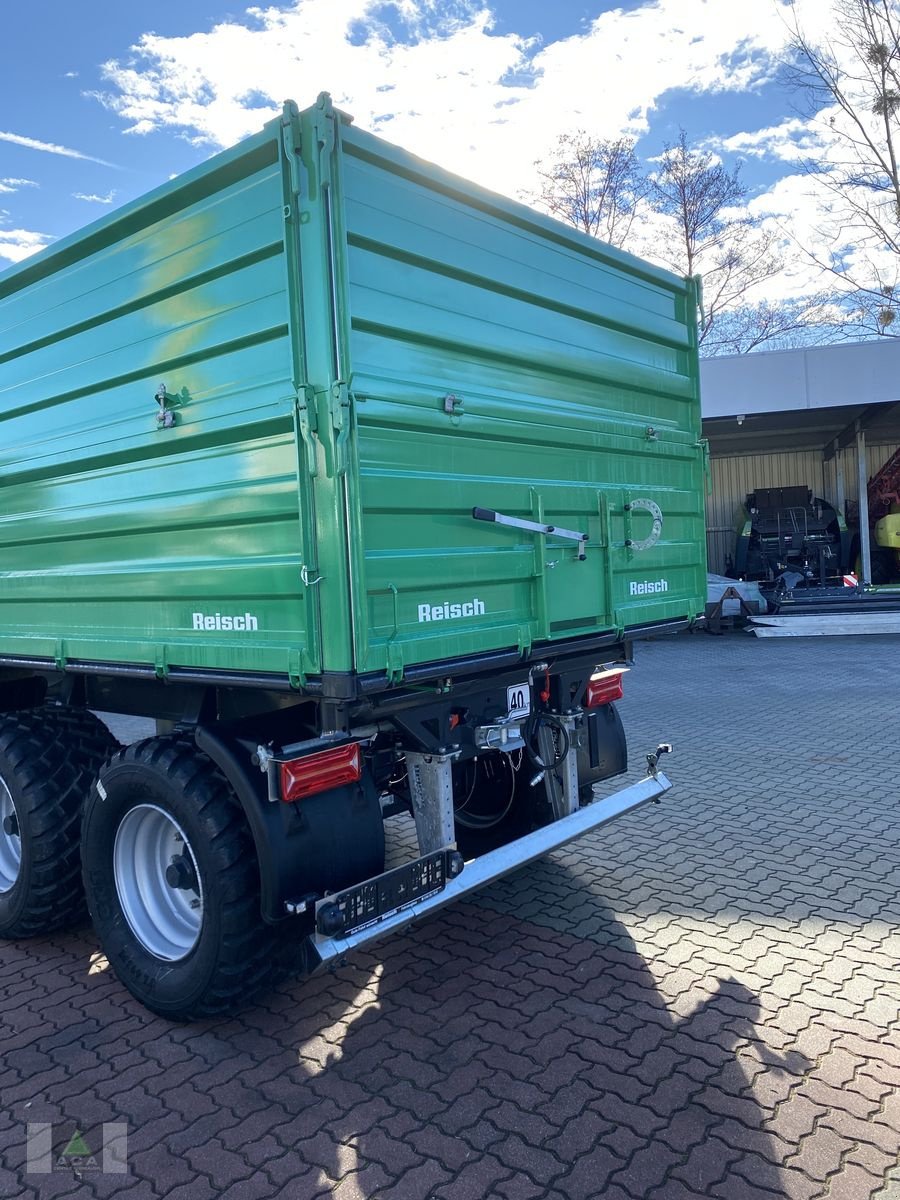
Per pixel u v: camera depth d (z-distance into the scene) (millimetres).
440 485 2965
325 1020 3174
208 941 2928
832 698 8695
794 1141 2441
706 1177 2314
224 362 2896
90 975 3609
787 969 3393
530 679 3627
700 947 3602
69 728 3938
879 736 7027
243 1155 2461
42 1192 2342
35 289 3633
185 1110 2668
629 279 4191
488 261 3285
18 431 3848
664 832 4984
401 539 2807
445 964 3562
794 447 20422
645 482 4266
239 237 2803
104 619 3535
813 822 5059
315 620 2619
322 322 2572
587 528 3795
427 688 3080
